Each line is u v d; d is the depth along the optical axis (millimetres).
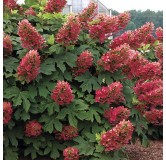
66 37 1189
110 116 1188
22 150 1304
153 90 1262
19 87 1221
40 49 1222
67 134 1191
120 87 1166
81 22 1318
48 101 1190
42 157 1304
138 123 1314
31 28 1161
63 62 1242
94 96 1255
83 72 1234
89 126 1229
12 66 1195
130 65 1235
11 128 1179
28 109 1162
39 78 1180
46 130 1179
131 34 1300
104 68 1206
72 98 1149
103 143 1121
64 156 1251
